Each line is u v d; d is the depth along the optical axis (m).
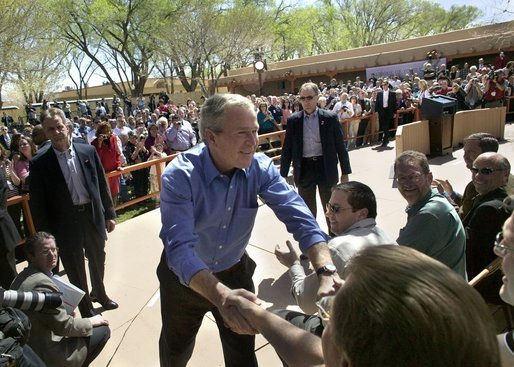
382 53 27.31
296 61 33.56
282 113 11.52
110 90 44.28
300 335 1.06
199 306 1.86
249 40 30.53
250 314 1.19
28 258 2.47
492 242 2.19
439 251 2.08
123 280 3.95
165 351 2.05
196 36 29.44
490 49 22.56
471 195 3.03
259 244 4.55
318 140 4.03
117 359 2.80
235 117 1.53
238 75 35.50
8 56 20.80
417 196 2.24
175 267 1.50
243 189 1.75
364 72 29.73
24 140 4.94
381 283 0.59
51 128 3.05
